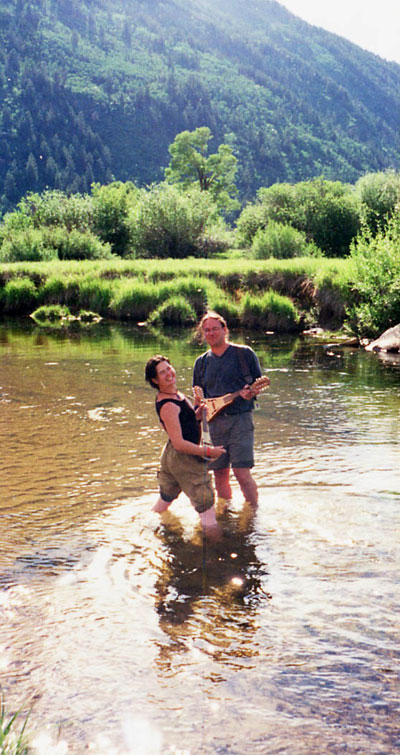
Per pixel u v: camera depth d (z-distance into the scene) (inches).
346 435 318.3
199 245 1606.8
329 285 824.3
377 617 146.5
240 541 190.7
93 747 106.7
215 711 115.4
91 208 1801.2
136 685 123.4
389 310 696.4
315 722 112.1
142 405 391.9
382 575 167.3
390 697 118.7
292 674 126.0
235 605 153.2
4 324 935.7
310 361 569.9
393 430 327.0
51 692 121.6
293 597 156.4
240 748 106.0
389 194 1519.4
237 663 130.1
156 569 173.5
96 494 236.2
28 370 525.0
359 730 110.0
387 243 723.4
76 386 454.0
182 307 908.0
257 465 270.7
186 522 207.6
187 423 199.0
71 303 1085.1
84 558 181.3
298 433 323.9
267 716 113.9
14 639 139.9
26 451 293.9
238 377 221.5
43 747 106.7
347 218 1433.3
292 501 225.0
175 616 148.9
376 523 203.5
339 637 138.6
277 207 1637.6
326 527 200.7
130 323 928.3
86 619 148.1
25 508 222.1
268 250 1263.5
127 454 289.0
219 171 4463.6
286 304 820.6
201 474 198.4
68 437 318.0
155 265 1154.7
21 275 1151.6
